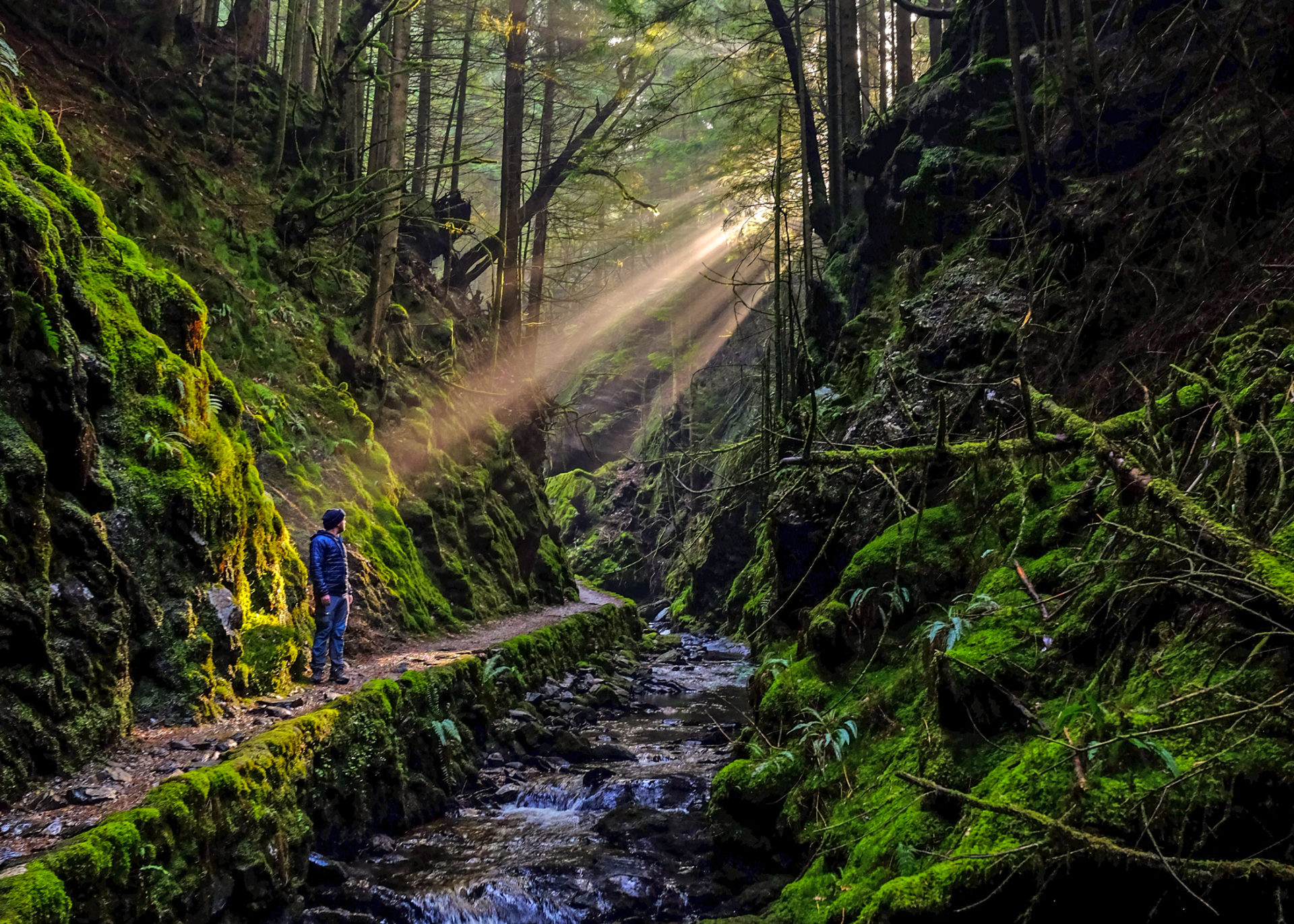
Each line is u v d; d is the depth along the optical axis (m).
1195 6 6.90
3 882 3.41
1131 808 3.44
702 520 25.38
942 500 6.98
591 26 19.45
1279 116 6.45
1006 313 8.33
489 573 14.88
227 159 12.94
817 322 14.61
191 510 6.45
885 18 21.16
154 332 7.15
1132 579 4.52
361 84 15.91
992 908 3.63
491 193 32.59
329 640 7.67
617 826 6.86
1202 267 6.44
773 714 6.61
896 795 4.83
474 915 5.44
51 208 6.35
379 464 12.30
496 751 8.98
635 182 21.70
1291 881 2.99
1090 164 8.97
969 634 5.21
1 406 4.98
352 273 14.84
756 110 19.42
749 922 4.86
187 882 4.39
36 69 10.40
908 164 12.16
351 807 6.35
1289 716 3.24
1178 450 4.97
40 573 4.97
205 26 14.59
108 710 5.29
